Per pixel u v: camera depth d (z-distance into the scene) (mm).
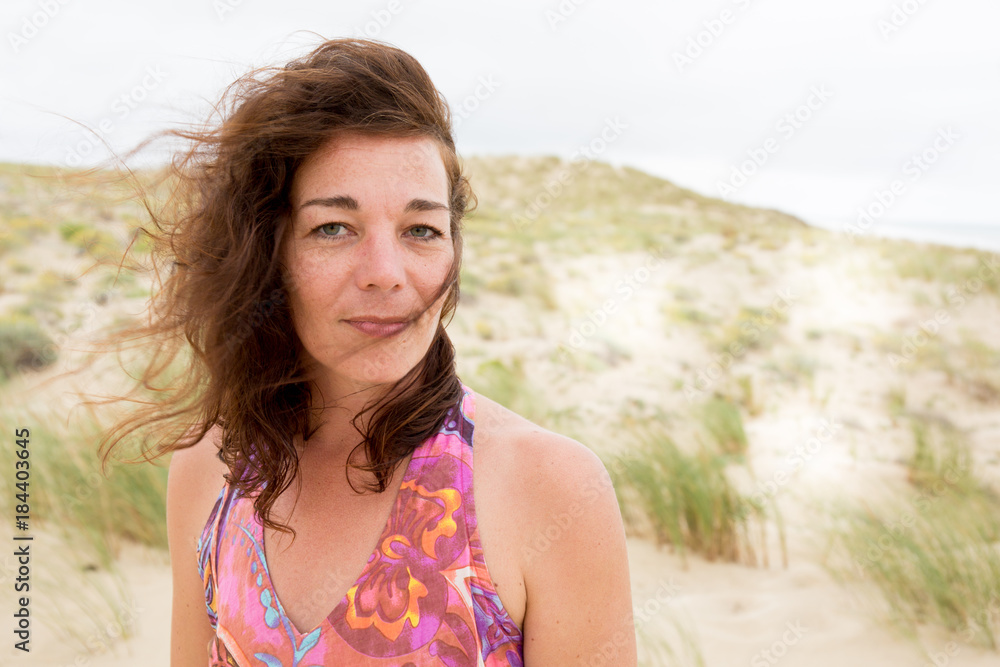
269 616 825
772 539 4059
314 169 805
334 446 893
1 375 5672
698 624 3086
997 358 8766
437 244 829
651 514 4059
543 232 23000
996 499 4527
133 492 3635
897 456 5578
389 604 786
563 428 5293
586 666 786
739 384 7871
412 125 812
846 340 10391
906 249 17609
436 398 854
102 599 3057
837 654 2830
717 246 20797
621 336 10500
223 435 938
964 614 3000
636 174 39906
